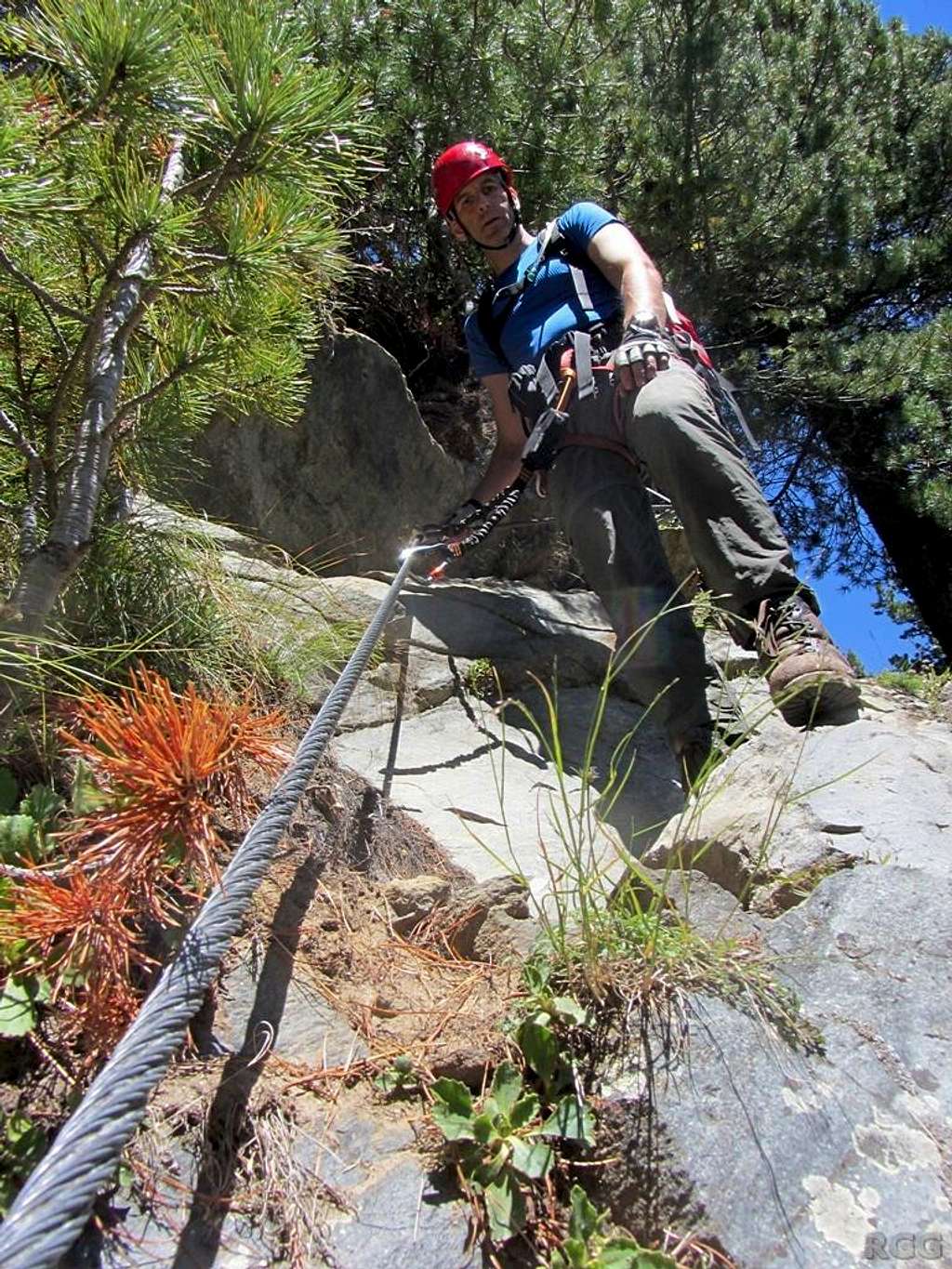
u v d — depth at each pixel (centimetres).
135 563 271
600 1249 145
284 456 429
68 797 211
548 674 372
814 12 959
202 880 183
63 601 250
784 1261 141
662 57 754
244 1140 159
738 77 764
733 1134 155
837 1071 163
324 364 443
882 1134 155
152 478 302
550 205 584
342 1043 179
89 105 219
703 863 215
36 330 271
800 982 178
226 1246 146
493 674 355
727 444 277
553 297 329
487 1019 184
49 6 220
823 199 805
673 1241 147
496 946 208
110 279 232
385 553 451
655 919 183
